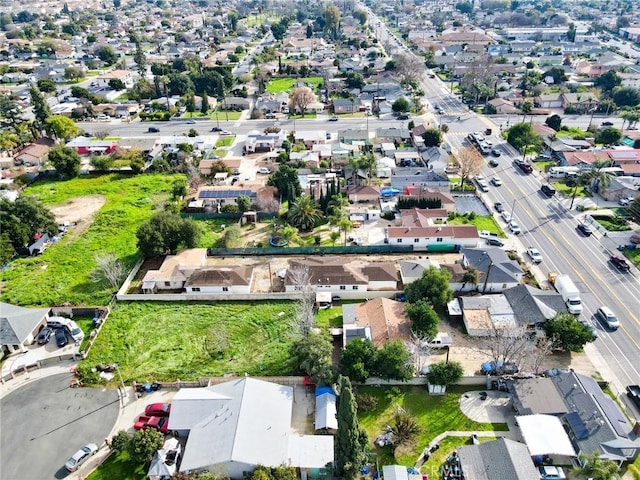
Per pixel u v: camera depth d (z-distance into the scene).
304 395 76.44
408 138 179.50
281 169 139.62
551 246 113.38
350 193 136.62
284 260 112.56
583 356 82.31
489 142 175.00
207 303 98.62
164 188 150.12
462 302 92.31
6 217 117.19
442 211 124.81
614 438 64.06
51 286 105.25
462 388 76.75
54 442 69.62
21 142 180.00
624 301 95.06
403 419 68.25
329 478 63.62
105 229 127.62
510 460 61.38
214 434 66.75
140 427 70.31
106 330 91.50
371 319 88.69
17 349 86.88
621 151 154.75
